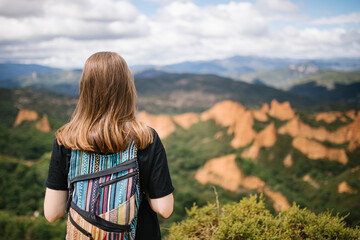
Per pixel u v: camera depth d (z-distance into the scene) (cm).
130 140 101
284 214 220
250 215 217
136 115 111
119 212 96
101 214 97
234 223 208
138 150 102
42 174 3872
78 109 108
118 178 98
